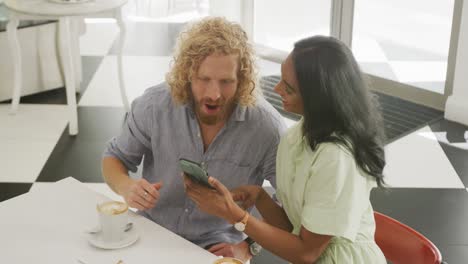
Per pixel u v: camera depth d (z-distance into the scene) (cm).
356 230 158
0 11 436
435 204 320
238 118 182
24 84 433
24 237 160
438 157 368
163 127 187
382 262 167
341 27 477
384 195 326
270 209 184
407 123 412
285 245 160
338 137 155
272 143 186
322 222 155
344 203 155
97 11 364
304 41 156
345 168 155
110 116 412
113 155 196
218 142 185
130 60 512
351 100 153
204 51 164
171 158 188
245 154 186
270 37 529
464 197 327
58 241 159
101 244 156
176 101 179
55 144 373
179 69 171
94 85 462
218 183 155
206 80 167
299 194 165
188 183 159
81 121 404
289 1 509
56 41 441
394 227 170
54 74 448
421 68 445
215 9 534
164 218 193
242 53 167
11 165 348
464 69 403
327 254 164
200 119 184
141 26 595
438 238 293
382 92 463
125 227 159
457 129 404
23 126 396
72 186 185
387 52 461
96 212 172
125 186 182
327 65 151
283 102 162
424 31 438
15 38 396
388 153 371
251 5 528
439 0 425
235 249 188
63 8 359
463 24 396
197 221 191
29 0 371
